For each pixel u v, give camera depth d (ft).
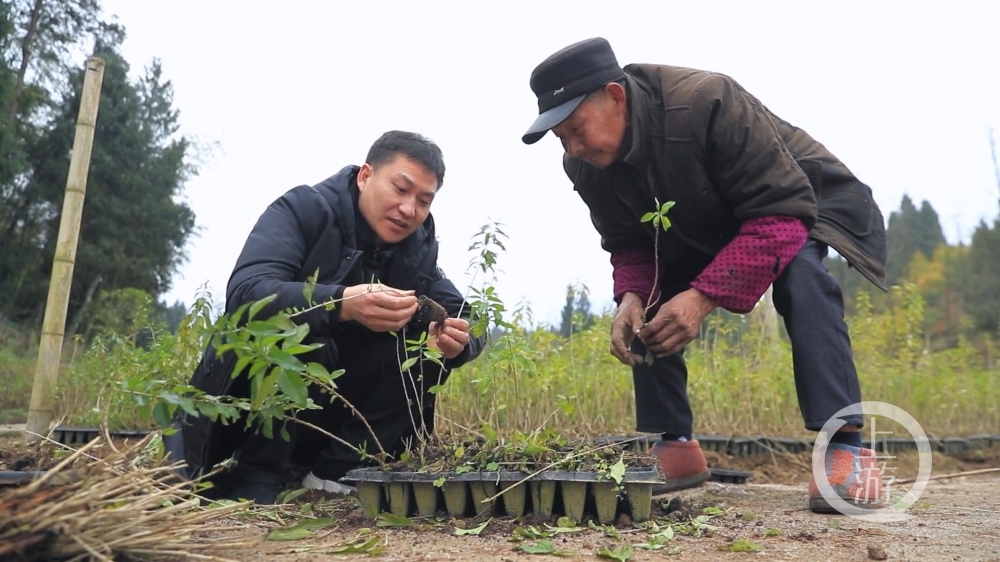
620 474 7.23
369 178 9.20
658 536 6.97
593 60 8.77
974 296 86.12
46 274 78.64
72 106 81.41
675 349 8.62
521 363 8.80
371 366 9.29
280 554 6.21
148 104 92.99
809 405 8.60
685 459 10.59
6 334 47.96
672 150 8.71
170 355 10.34
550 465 7.43
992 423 26.58
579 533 7.10
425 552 6.33
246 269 8.13
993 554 6.58
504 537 6.95
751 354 21.49
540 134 8.71
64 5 78.02
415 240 9.68
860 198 9.42
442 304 9.99
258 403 6.41
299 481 10.02
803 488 12.86
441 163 9.27
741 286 8.41
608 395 17.30
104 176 82.64
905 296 24.73
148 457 7.62
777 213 8.42
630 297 10.02
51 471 4.88
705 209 9.11
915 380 24.18
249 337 6.61
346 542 6.67
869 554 6.41
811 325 8.63
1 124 64.34
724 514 8.45
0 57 65.98
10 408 26.84
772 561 6.30
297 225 8.77
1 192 69.67
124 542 4.97
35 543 4.58
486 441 8.27
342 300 7.53
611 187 9.79
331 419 9.74
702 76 8.85
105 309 45.34
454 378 14.02
